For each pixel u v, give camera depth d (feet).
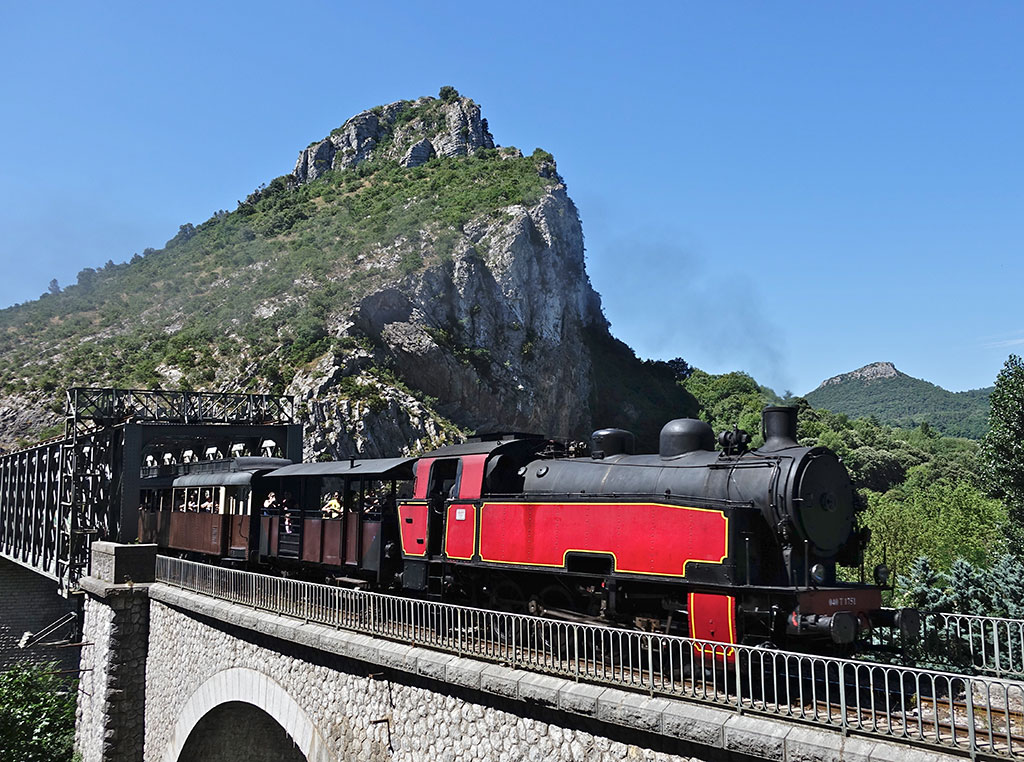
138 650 91.04
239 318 295.07
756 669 42.63
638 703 36.35
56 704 112.98
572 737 39.45
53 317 330.13
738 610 41.45
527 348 333.42
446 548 59.72
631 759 36.88
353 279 310.24
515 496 54.19
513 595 56.13
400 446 249.75
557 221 378.73
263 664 65.51
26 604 158.30
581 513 49.47
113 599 90.43
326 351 269.64
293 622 61.62
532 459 60.54
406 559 63.52
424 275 315.37
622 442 55.06
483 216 358.64
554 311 351.87
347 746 54.34
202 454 137.49
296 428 122.21
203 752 79.41
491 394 310.24
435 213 369.71
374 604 54.44
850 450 299.38
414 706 48.93
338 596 57.62
